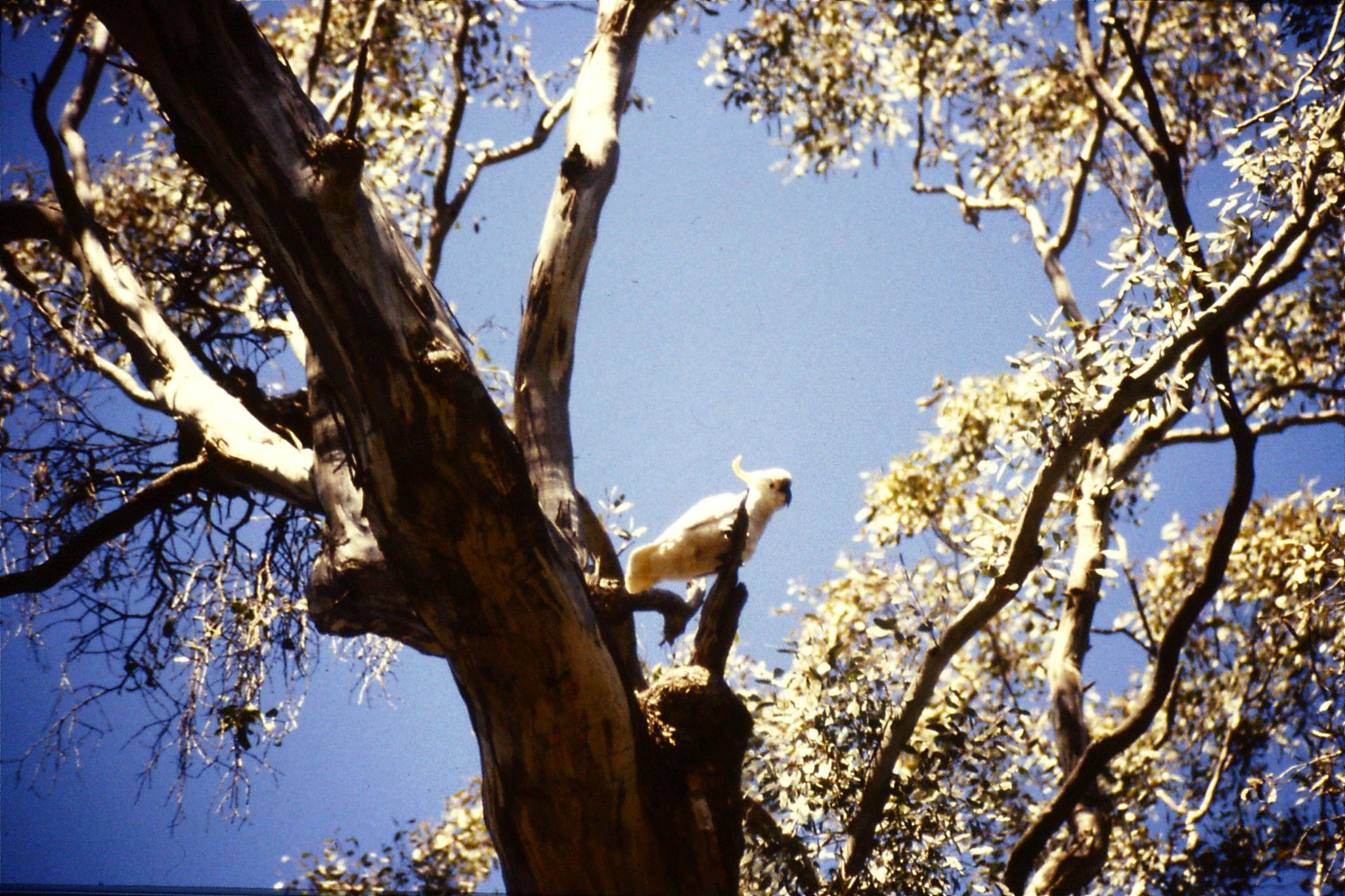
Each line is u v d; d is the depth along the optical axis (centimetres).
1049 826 651
